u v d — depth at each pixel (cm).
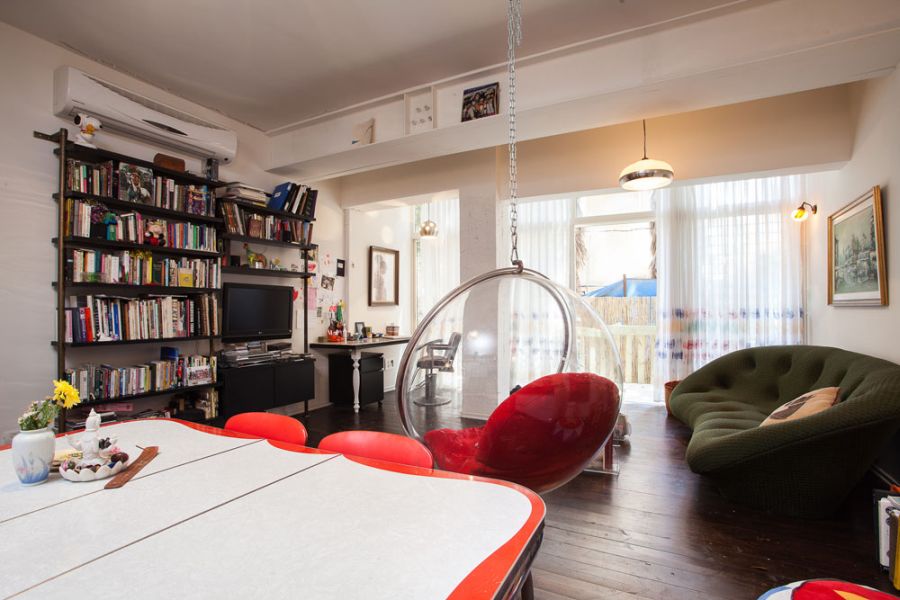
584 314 153
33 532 90
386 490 111
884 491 195
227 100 376
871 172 304
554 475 135
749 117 375
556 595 170
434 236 561
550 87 299
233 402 365
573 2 250
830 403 253
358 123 384
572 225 555
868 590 99
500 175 461
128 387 302
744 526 226
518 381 138
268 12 262
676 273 496
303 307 478
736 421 295
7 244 268
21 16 264
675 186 419
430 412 140
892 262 276
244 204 387
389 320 615
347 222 544
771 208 467
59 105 286
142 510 100
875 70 253
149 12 261
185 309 338
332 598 67
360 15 264
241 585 71
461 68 326
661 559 196
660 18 264
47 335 283
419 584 71
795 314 450
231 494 109
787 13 238
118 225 298
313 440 375
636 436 387
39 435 119
